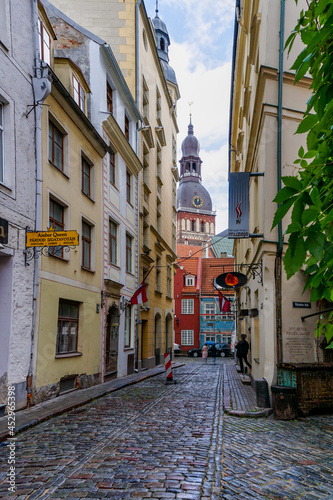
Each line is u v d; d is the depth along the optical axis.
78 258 13.34
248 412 9.09
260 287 11.22
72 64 14.00
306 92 11.03
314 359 10.22
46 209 11.05
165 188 32.19
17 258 9.41
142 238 23.30
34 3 10.71
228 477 5.00
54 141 12.15
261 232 11.23
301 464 5.53
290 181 1.96
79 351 13.41
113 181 18.45
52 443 6.63
